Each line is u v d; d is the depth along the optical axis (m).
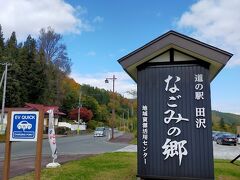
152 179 9.31
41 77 61.72
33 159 16.41
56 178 9.99
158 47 9.36
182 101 9.37
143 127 9.52
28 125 7.53
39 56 63.34
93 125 84.44
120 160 14.55
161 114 9.47
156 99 9.56
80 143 33.72
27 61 61.03
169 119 9.38
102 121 101.38
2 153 20.42
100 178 10.17
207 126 9.12
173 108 9.41
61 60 63.97
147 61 9.81
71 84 94.56
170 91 9.50
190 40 9.13
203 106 9.23
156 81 9.66
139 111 9.63
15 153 20.80
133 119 93.44
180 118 9.30
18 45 74.56
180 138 9.21
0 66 55.78
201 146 9.06
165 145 9.29
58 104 64.38
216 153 24.42
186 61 9.56
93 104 96.06
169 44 9.30
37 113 7.53
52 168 11.88
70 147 27.36
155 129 9.44
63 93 67.69
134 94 81.12
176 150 9.19
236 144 39.25
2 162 15.24
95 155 17.33
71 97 82.06
